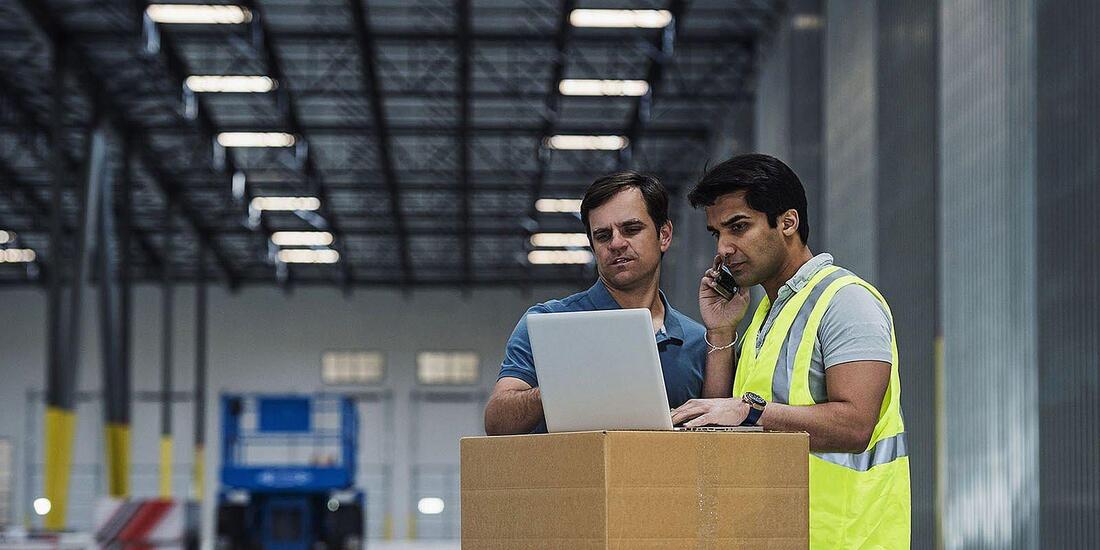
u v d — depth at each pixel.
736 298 4.02
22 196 34.34
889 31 13.53
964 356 11.11
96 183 23.41
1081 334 8.54
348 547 22.27
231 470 22.06
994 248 10.46
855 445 3.38
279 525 21.97
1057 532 8.88
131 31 22.11
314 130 27.53
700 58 24.03
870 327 3.47
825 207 16.11
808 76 17.81
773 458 3.11
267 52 22.98
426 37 22.91
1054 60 8.98
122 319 26.30
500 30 23.03
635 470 2.97
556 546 3.04
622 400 3.12
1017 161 10.04
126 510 16.89
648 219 3.98
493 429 3.75
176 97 25.09
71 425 20.23
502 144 29.41
